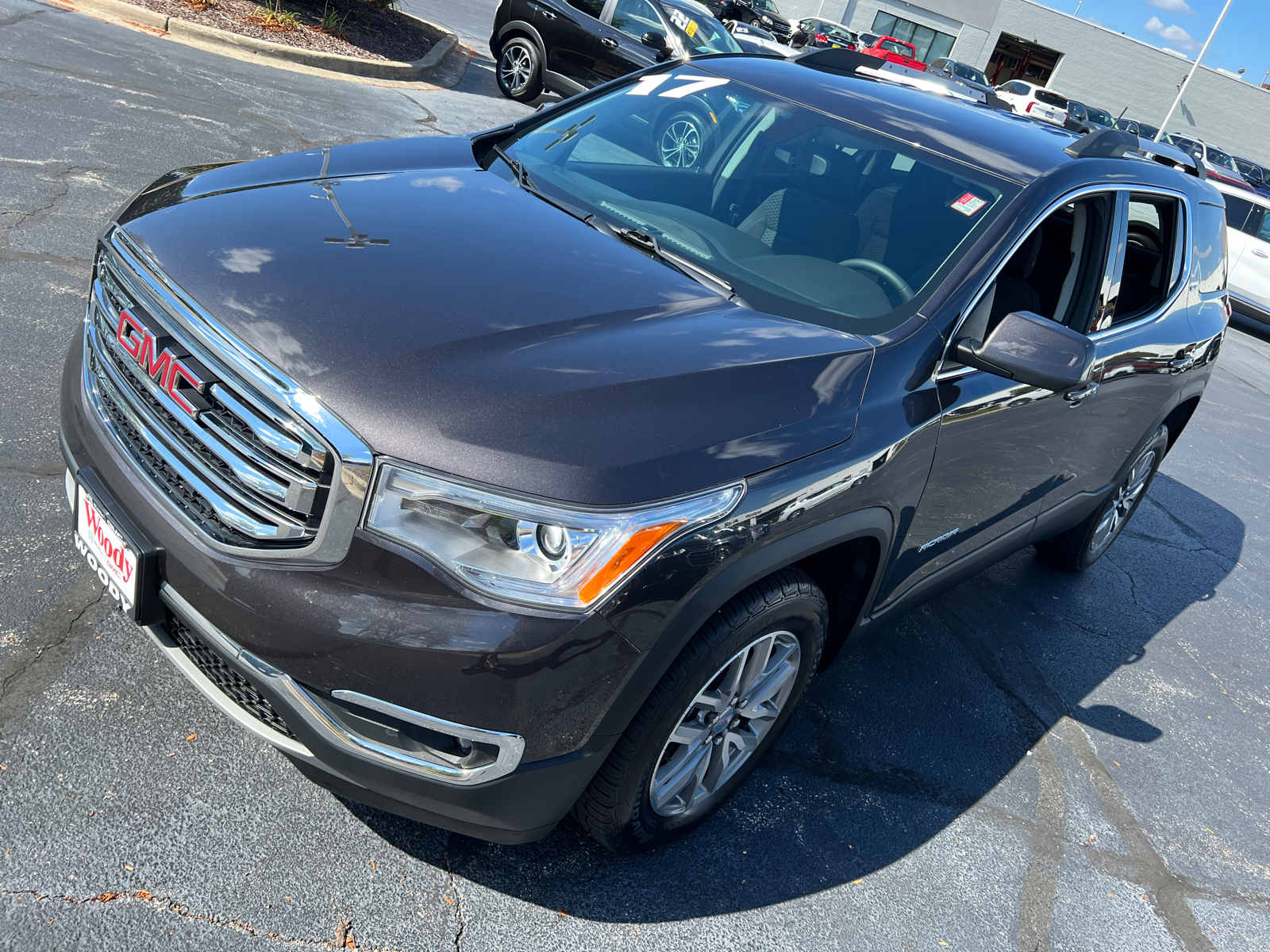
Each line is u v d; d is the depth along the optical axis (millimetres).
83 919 1770
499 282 2148
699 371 2008
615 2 10898
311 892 1965
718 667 2037
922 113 3111
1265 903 2875
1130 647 4137
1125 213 3279
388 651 1660
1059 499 3607
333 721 1738
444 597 1671
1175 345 3771
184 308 1845
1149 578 4863
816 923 2303
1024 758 3184
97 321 2133
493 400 1754
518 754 1755
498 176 2918
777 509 1949
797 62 3594
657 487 1762
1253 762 3578
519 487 1668
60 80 6398
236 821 2051
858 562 2398
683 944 2131
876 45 29094
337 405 1676
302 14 10648
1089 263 3135
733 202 2877
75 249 4312
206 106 6906
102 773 2059
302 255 2051
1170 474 6457
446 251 2229
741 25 19234
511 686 1686
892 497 2320
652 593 1762
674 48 10859
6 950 1677
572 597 1698
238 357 1743
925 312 2473
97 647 2369
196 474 1824
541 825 1905
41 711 2154
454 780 1771
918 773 2943
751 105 3164
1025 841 2814
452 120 9102
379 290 1982
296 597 1688
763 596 2068
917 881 2535
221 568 1743
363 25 11398
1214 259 4199
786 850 2484
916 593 2910
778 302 2486
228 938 1827
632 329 2121
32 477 2865
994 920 2494
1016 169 2857
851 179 2848
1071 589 4477
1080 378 2332
